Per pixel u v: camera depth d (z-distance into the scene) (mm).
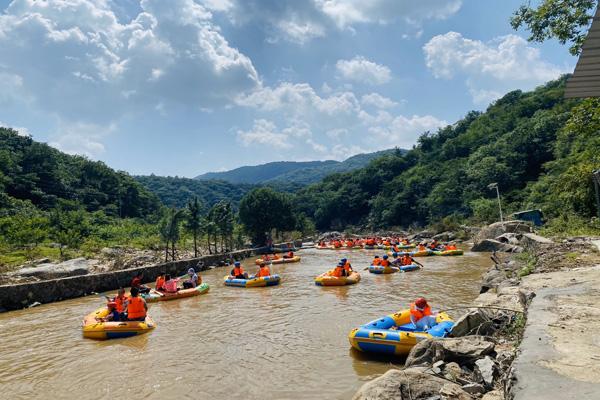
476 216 55531
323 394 8047
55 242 37500
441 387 6180
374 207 91000
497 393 5605
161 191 187875
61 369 10125
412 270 24531
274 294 19062
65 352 11492
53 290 20062
